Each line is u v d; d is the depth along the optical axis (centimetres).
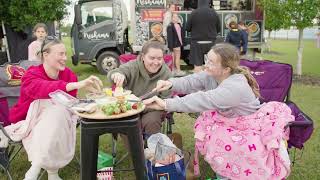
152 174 263
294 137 282
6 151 302
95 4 884
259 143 254
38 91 271
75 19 884
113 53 902
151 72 315
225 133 262
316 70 988
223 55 257
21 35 978
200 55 753
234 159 256
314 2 795
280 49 1744
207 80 292
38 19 938
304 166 351
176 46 844
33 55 514
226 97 248
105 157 336
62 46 288
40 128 271
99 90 269
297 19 832
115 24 895
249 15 936
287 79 363
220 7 944
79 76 880
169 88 283
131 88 322
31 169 265
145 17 870
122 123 224
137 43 881
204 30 738
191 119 493
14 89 352
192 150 383
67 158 279
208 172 324
